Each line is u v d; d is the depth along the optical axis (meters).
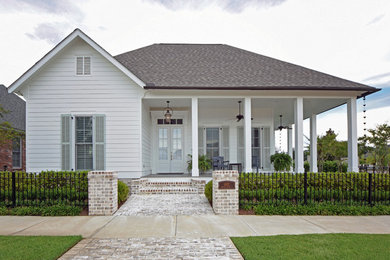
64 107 9.67
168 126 12.82
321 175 7.51
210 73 10.74
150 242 4.34
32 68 9.24
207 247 4.11
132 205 7.34
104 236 4.66
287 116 15.45
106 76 9.77
